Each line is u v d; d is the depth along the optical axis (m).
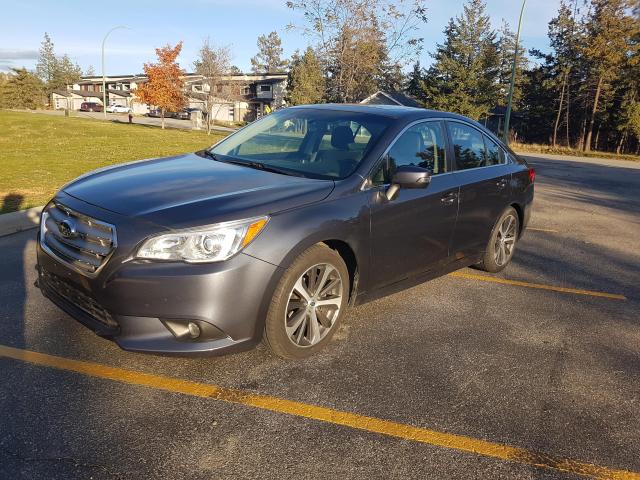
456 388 3.12
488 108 52.31
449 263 4.47
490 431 2.71
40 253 3.21
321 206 3.20
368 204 3.47
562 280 5.45
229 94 48.50
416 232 3.90
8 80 83.19
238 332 2.86
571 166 23.77
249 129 4.62
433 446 2.56
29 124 28.34
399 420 2.76
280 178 3.46
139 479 2.23
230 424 2.64
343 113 4.26
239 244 2.81
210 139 26.55
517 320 4.25
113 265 2.73
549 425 2.80
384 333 3.83
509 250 5.46
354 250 3.39
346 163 3.64
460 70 50.34
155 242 2.72
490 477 2.38
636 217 9.82
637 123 45.22
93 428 2.55
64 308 3.12
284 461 2.39
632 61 44.53
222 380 3.04
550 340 3.90
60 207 3.16
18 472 2.22
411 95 59.03
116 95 86.62
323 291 3.32
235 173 3.53
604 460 2.55
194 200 2.98
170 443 2.47
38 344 3.35
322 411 2.79
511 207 5.25
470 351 3.63
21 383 2.90
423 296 4.68
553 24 54.44
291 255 2.97
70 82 102.19
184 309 2.72
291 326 3.15
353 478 2.31
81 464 2.30
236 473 2.30
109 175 3.55
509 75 61.16
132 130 30.06
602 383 3.30
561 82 52.06
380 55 29.77
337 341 3.65
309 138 4.04
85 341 3.42
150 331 2.77
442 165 4.28
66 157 13.61
